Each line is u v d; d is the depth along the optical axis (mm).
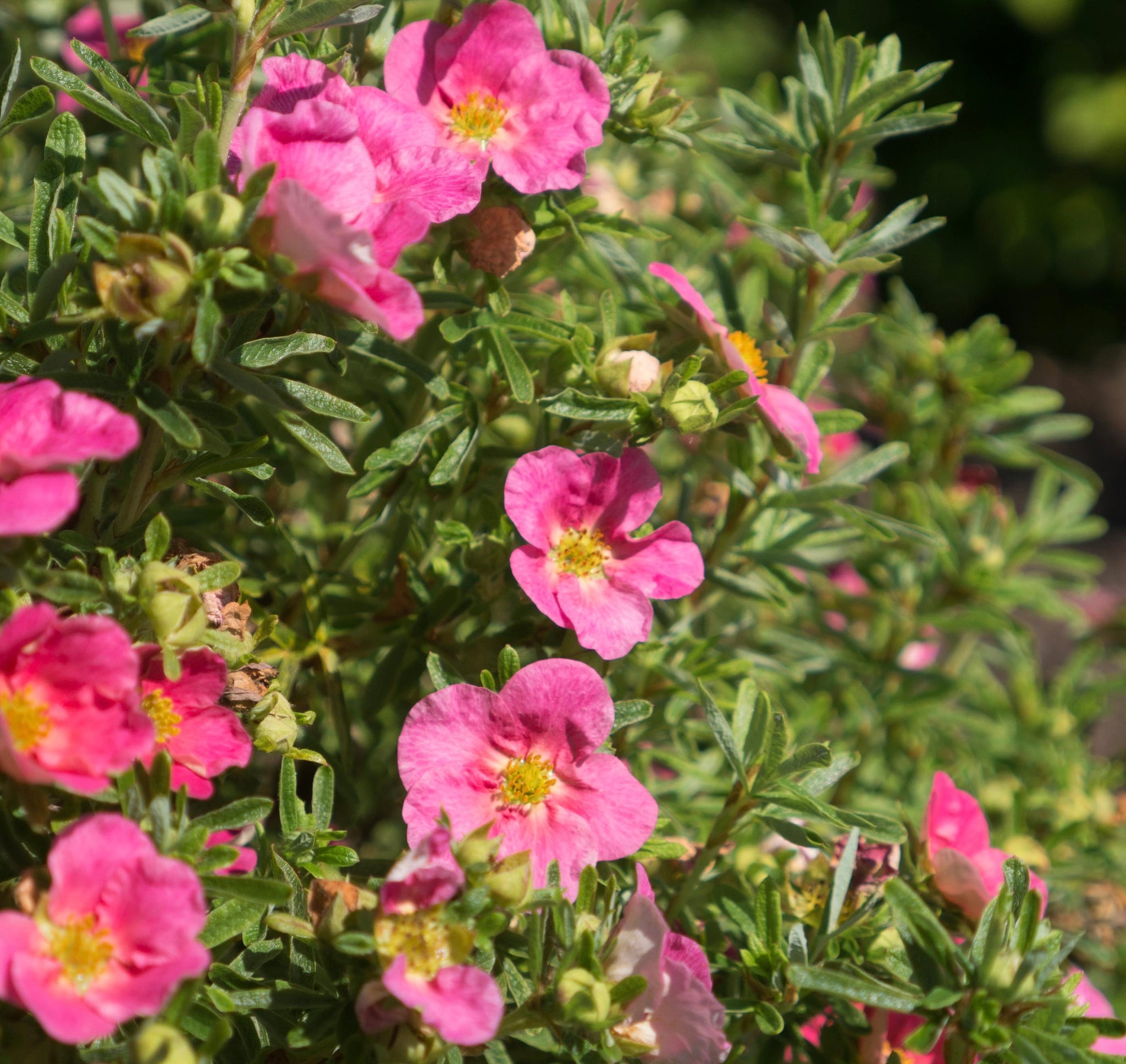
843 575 773
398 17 600
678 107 604
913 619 687
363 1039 538
